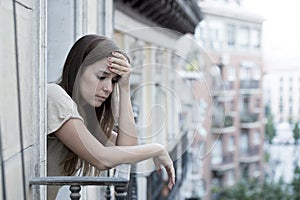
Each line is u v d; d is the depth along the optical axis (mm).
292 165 27641
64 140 2561
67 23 3885
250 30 26359
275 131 28297
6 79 2088
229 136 25062
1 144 2016
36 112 2490
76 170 2752
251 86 26688
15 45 2211
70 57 2705
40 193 2504
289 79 28766
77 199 2363
